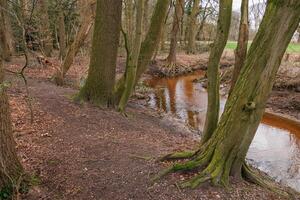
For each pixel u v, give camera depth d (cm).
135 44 1026
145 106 1404
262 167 845
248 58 486
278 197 526
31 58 1630
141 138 805
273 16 447
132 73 1047
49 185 502
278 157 931
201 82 2259
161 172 532
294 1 429
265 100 489
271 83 481
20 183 461
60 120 810
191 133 1046
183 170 536
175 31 2538
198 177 509
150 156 630
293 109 1448
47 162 568
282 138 1122
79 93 1013
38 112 836
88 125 817
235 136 507
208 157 535
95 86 1005
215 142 532
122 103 1048
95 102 1007
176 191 492
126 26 1756
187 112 1417
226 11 537
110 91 1030
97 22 973
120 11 978
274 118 1359
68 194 485
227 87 1917
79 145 665
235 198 488
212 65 566
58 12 1841
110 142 707
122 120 935
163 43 3152
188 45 3328
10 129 446
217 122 584
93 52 993
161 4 1091
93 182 518
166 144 789
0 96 420
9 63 1513
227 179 516
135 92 1648
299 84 1666
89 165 573
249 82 482
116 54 1013
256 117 494
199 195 485
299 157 935
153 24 1109
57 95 1049
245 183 534
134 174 541
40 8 1495
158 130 957
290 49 2469
